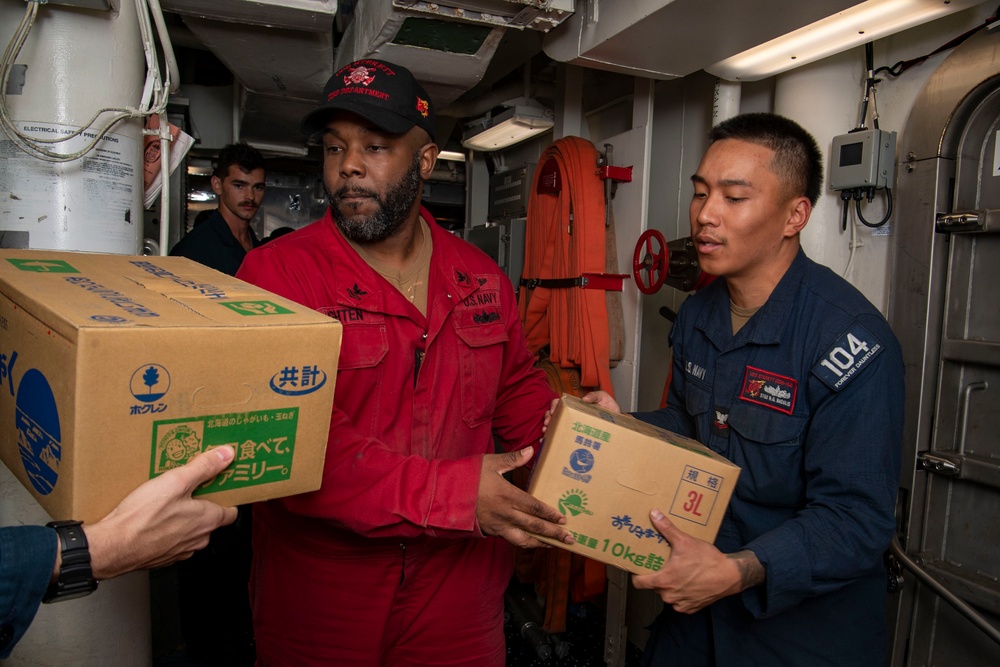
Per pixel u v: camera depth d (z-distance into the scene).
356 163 1.24
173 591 2.46
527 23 1.80
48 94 1.24
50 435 0.74
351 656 1.29
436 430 1.33
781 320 1.20
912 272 1.69
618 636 2.34
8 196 1.23
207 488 0.80
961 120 1.59
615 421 1.05
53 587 0.70
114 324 0.69
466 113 3.59
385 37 1.89
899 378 1.12
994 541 1.55
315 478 0.89
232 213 2.70
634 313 2.46
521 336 1.56
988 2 1.56
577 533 1.02
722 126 1.22
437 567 1.33
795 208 1.21
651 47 1.78
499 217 3.86
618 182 2.50
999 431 1.55
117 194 1.32
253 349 0.78
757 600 1.07
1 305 0.86
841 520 1.07
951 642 1.62
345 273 1.27
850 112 1.86
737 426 1.23
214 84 4.32
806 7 1.47
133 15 1.36
